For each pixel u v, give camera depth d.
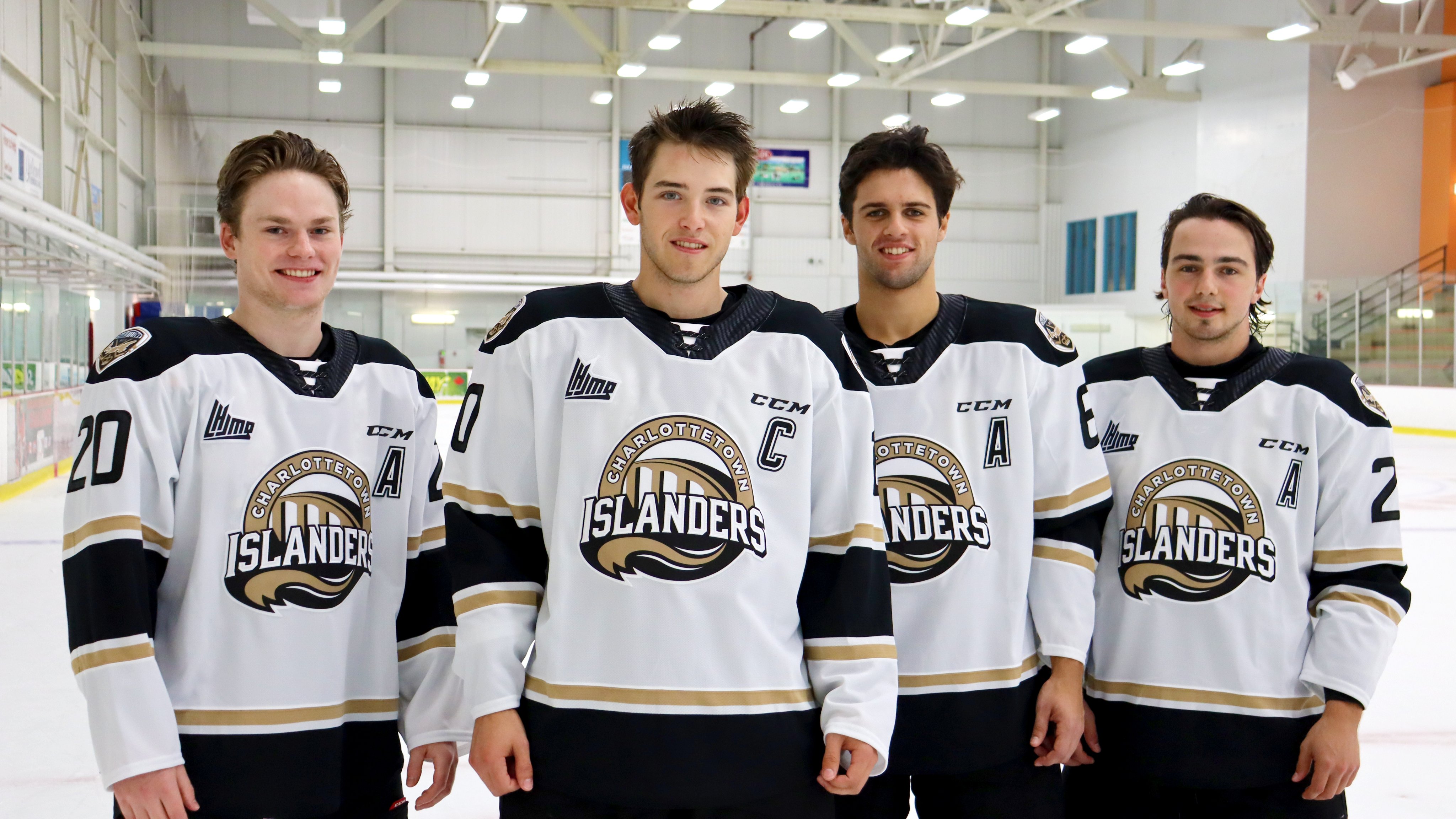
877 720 1.40
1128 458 1.87
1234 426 1.83
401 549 1.70
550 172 20.97
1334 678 1.70
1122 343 19.42
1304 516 1.80
